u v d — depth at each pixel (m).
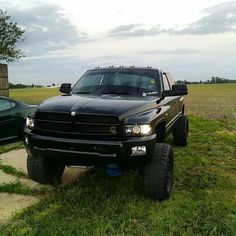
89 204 4.91
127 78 6.32
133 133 4.62
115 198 5.15
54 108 4.89
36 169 5.54
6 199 5.23
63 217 4.50
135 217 4.56
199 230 4.25
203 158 7.61
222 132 12.00
